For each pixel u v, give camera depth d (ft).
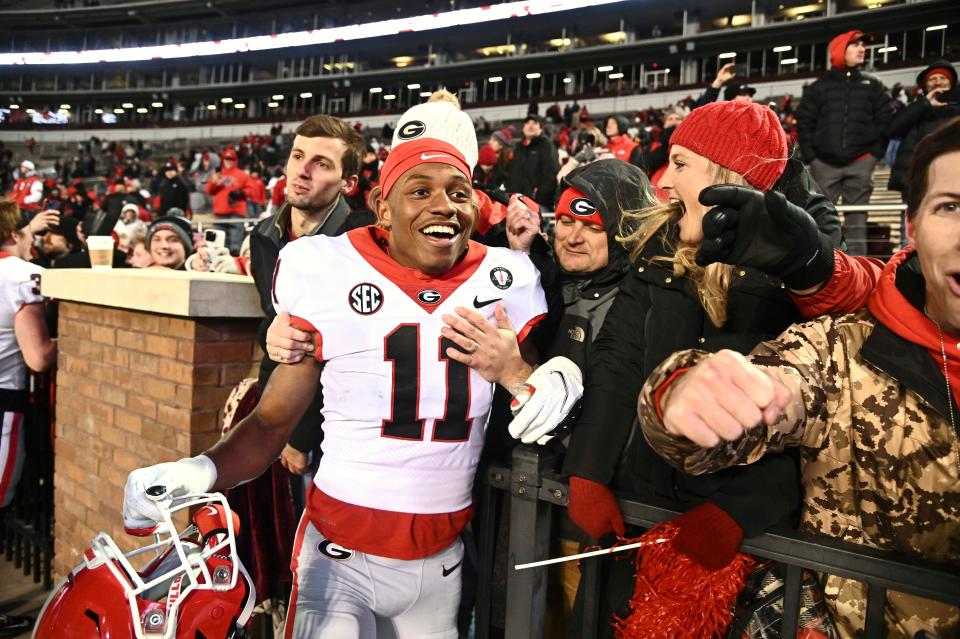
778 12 108.78
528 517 5.32
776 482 4.29
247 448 5.07
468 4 130.11
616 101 96.22
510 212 6.83
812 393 4.00
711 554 4.19
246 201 39.65
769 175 4.99
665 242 5.34
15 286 10.64
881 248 21.13
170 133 128.26
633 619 4.65
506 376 5.17
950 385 3.77
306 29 147.33
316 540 5.41
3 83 165.17
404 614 5.51
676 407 3.11
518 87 123.13
